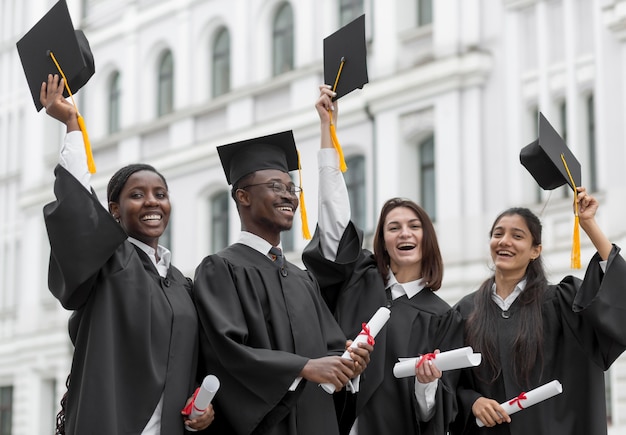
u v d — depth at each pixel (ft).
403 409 18.13
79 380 15.31
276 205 17.17
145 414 15.19
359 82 18.51
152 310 15.66
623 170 45.16
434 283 18.95
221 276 16.62
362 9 57.88
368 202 56.13
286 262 17.58
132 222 16.28
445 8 52.60
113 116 74.28
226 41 66.49
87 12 76.64
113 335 15.24
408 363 16.43
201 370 16.46
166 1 69.51
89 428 14.71
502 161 50.16
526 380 17.81
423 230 18.93
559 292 18.34
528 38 49.98
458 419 18.17
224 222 65.67
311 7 60.08
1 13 84.89
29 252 76.79
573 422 17.81
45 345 73.87
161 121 68.90
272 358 15.69
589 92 47.60
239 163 17.52
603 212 45.62
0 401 79.05
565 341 18.06
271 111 62.54
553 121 48.83
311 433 16.55
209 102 65.77
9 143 81.87
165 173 68.74
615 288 17.20
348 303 18.54
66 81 15.79
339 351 17.11
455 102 51.78
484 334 18.16
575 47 47.96
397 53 55.21
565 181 19.04
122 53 72.79
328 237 18.67
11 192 80.69
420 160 54.75
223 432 16.44
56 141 77.36
